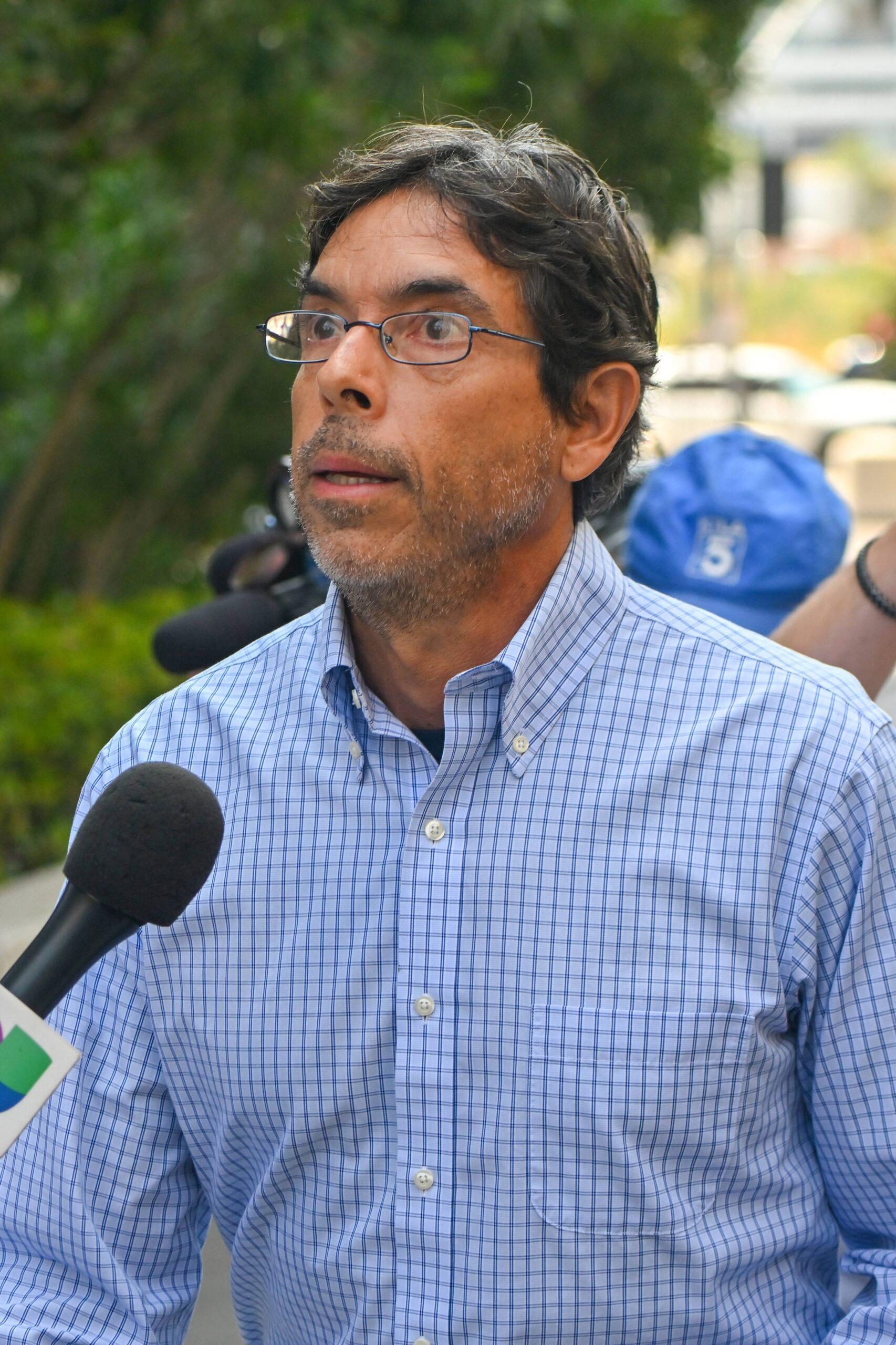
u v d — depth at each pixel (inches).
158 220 386.0
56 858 278.4
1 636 313.9
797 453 126.0
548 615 75.4
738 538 119.2
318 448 73.4
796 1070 77.5
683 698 75.9
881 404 882.1
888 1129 74.2
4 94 244.5
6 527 394.6
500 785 75.4
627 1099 71.4
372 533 73.4
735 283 1011.3
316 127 276.1
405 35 282.0
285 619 112.5
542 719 75.7
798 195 2014.0
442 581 74.4
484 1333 72.0
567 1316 71.9
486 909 74.0
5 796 268.8
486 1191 72.4
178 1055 79.0
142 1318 78.3
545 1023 72.6
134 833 61.9
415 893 74.8
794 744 73.6
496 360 73.5
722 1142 72.2
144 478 428.8
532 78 335.3
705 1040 71.7
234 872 78.2
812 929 72.9
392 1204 74.0
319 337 76.4
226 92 273.7
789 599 118.8
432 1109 73.2
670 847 73.5
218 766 81.3
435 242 73.2
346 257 74.7
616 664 77.1
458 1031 73.5
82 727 289.3
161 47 267.7
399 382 72.8
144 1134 80.5
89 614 352.5
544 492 76.4
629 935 73.0
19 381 411.2
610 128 425.4
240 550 114.2
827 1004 74.2
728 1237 73.3
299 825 78.0
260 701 82.4
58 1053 56.7
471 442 73.2
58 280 319.0
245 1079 76.8
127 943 80.3
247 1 252.5
